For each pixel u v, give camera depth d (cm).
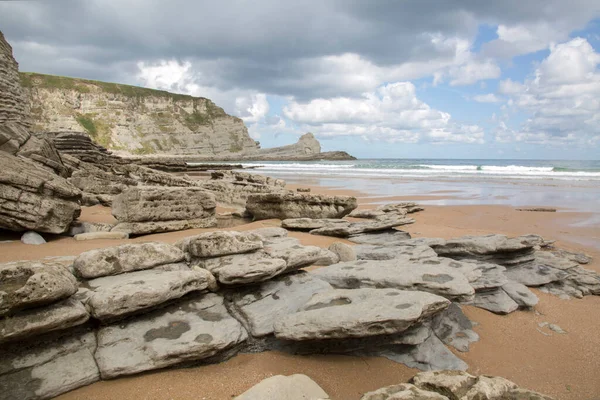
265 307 517
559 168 5491
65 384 382
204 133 14325
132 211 996
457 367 462
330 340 470
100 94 12356
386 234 1038
